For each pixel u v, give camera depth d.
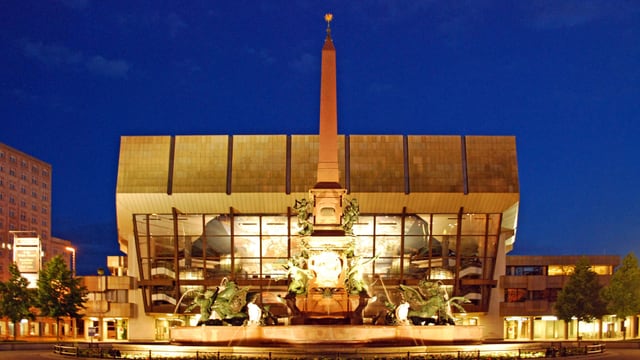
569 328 102.69
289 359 40.88
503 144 91.50
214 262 93.62
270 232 92.56
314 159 90.62
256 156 90.69
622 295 88.31
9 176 166.12
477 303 95.19
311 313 50.91
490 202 90.81
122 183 90.62
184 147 91.12
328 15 56.69
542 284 96.69
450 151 91.12
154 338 97.00
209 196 90.12
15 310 91.06
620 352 53.03
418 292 54.03
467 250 93.81
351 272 52.22
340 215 52.53
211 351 43.88
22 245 103.69
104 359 42.72
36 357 47.72
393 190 89.69
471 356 43.00
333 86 54.88
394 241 93.00
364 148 90.88
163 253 93.81
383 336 46.75
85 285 97.12
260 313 50.81
